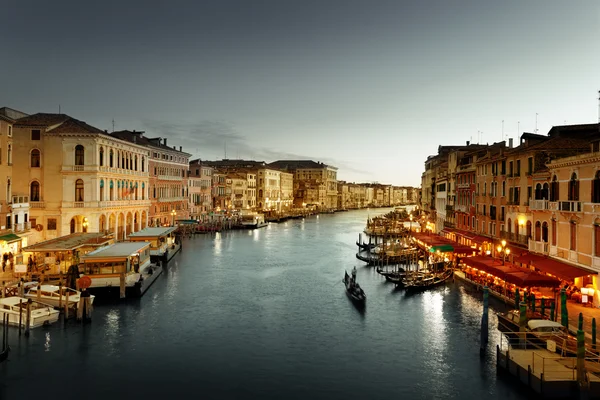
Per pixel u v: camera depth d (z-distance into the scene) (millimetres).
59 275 32781
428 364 21406
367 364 21453
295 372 20625
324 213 170375
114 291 31922
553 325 20922
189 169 91000
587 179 25859
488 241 40906
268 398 18297
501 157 38688
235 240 72812
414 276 38031
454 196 55344
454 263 43188
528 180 34031
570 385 17234
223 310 30156
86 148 48062
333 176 192875
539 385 17469
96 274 31969
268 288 36969
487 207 42500
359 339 24719
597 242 25109
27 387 18797
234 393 18672
